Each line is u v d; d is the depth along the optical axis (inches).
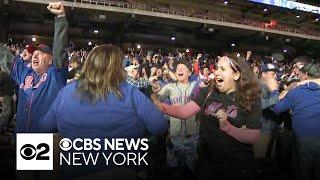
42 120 98.7
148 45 1131.3
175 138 148.9
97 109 84.0
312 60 168.7
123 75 88.0
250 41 1314.0
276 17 1531.7
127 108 85.4
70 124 84.6
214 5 1382.9
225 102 109.3
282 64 446.9
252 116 107.4
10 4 854.5
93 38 1078.4
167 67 197.9
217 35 1261.1
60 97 87.4
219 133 109.0
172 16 1088.2
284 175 156.8
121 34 1067.9
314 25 1627.7
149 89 153.3
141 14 1030.4
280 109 145.2
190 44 1219.2
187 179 146.7
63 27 103.8
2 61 134.8
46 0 855.7
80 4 938.7
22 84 124.8
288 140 164.4
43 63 121.6
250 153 108.9
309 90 141.3
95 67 85.5
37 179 102.1
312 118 140.5
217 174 109.4
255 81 108.3
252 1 1323.8
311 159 142.4
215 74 111.1
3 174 135.6
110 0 1043.9
